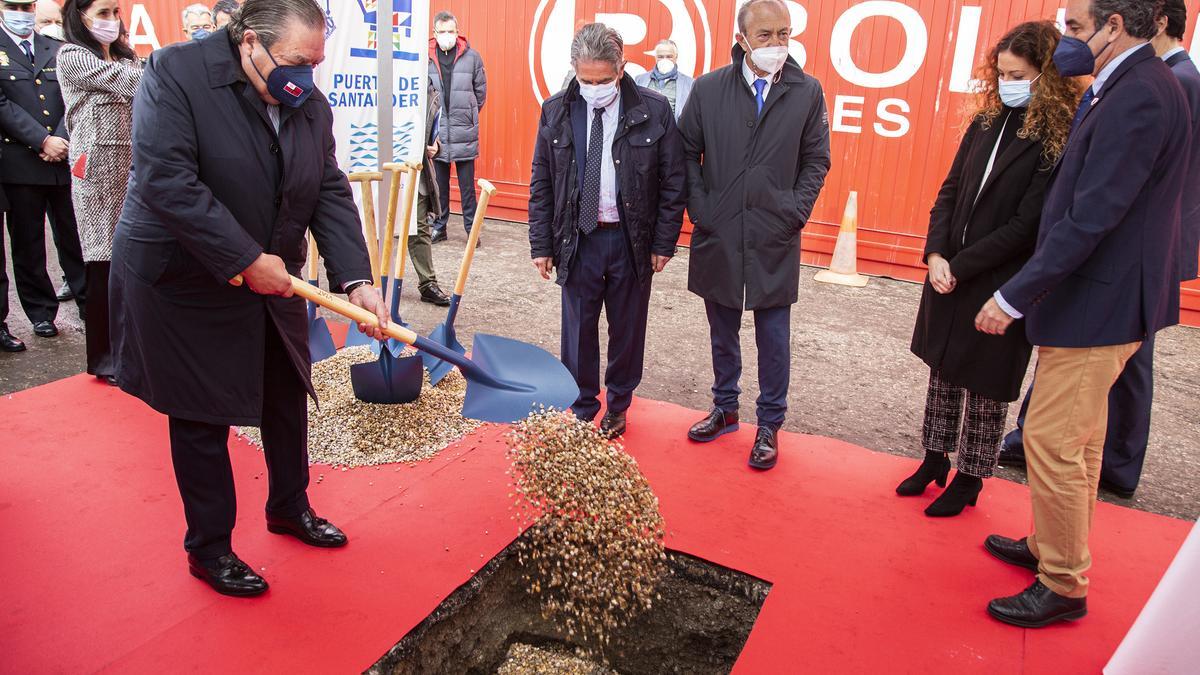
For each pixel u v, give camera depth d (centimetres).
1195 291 609
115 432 350
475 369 291
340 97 437
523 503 303
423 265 564
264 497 303
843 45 675
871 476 344
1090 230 216
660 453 358
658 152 339
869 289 674
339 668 220
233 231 209
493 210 873
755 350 527
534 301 591
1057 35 261
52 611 235
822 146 344
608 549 275
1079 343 229
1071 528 242
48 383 403
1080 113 232
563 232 344
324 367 410
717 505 314
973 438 298
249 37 206
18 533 273
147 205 207
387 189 455
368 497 305
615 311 356
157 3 910
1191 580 201
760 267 339
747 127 335
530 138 827
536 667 283
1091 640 246
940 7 638
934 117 660
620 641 289
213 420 229
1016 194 271
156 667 216
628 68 754
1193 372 514
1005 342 278
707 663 283
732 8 702
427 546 276
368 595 250
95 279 377
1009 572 278
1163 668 206
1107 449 340
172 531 279
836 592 264
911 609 257
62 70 362
